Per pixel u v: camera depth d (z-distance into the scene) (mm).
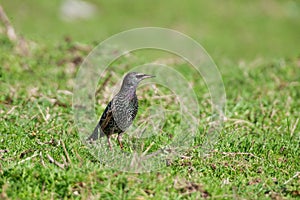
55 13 36312
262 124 15969
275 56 27703
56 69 20562
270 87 20188
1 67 20000
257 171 12656
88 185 10984
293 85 20453
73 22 35812
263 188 11766
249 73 21688
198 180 11578
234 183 11844
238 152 13305
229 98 18641
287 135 15055
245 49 35188
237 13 41438
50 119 15133
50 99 16750
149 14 39531
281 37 38812
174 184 11258
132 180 11133
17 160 12195
